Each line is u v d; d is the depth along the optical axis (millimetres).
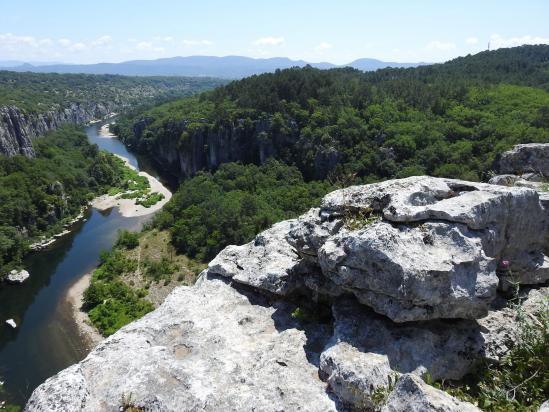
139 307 54500
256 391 9531
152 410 8906
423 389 7652
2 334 50844
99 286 58094
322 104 121688
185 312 12508
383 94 120375
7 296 59938
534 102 94562
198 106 157375
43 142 135000
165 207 91375
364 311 10922
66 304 57375
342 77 143500
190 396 9289
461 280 9898
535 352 9680
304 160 106625
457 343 10273
